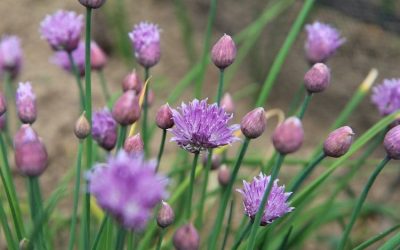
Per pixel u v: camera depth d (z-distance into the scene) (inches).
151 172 13.8
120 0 37.4
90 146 19.3
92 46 23.9
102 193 13.6
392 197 33.5
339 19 38.1
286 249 22.8
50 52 39.8
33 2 41.8
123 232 16.5
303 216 25.2
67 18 21.5
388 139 18.0
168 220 17.4
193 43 40.7
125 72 39.1
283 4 34.5
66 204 31.0
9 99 31.1
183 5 40.8
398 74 36.8
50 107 36.2
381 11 34.4
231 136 17.5
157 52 20.3
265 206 17.2
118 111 17.1
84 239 18.7
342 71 37.7
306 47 22.9
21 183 31.4
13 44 24.9
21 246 17.5
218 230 19.4
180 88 27.1
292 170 33.9
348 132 17.9
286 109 37.8
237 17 40.8
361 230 31.4
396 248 20.1
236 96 33.9
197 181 28.3
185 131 17.5
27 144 15.8
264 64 39.0
